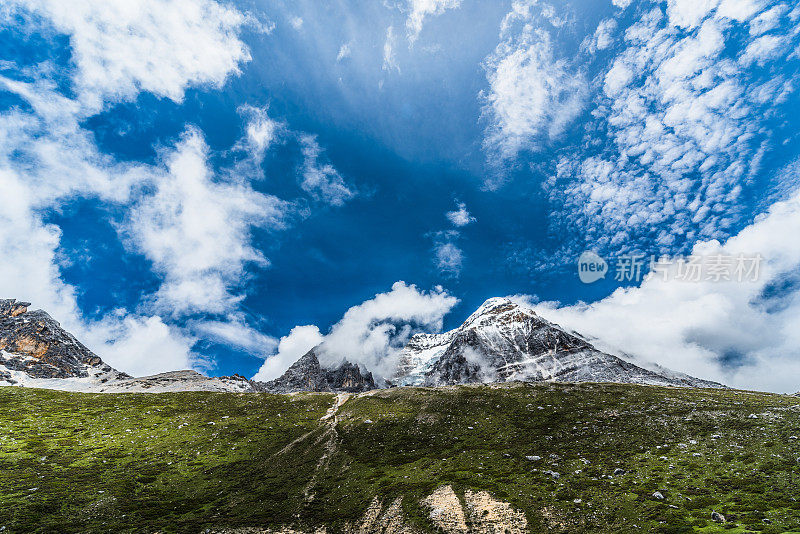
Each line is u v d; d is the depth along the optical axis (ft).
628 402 303.68
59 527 148.87
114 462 226.17
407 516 156.15
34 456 222.07
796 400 272.10
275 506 180.45
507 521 140.97
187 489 201.87
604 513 135.85
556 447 224.74
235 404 379.14
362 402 391.04
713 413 229.86
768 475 142.00
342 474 221.25
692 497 136.15
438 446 260.01
